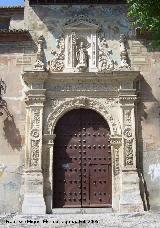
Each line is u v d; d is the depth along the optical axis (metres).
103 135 20.39
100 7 21.53
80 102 20.30
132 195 18.92
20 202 18.95
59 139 20.33
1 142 19.83
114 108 20.22
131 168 19.33
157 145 19.84
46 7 21.52
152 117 20.16
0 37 21.06
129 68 20.48
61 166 20.03
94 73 20.22
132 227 13.67
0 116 20.14
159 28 13.68
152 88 20.48
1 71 20.69
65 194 19.69
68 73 20.28
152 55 20.92
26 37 21.08
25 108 20.25
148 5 13.54
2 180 19.38
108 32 21.20
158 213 17.94
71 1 21.50
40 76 20.14
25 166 19.44
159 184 19.39
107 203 19.52
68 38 21.05
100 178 19.88
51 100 20.33
